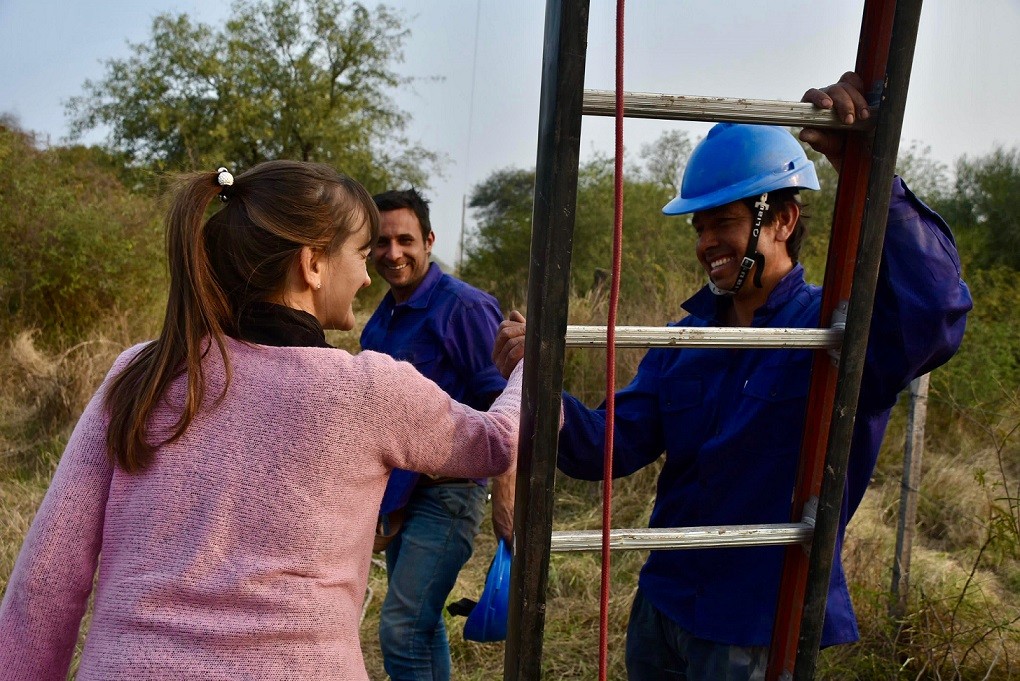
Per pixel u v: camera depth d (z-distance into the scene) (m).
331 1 18.75
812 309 1.55
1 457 5.11
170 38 18.06
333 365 1.17
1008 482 4.36
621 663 3.18
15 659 1.12
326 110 19.12
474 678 3.06
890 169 1.20
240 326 1.20
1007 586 3.48
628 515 4.56
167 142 18.38
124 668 1.05
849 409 1.26
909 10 1.15
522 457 1.19
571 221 1.10
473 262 10.75
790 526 1.33
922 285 1.31
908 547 3.10
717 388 1.63
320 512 1.12
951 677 2.79
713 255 1.62
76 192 8.34
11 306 7.42
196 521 1.10
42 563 1.12
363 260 1.33
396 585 2.24
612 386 1.19
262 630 1.07
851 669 2.91
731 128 1.64
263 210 1.20
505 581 1.91
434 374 2.37
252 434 1.12
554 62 1.07
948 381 4.84
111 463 1.16
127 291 7.89
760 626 1.50
